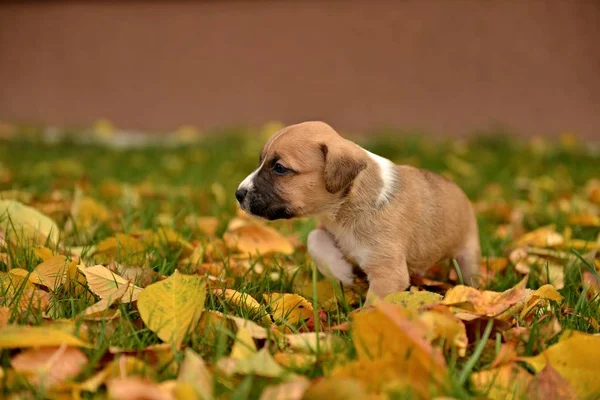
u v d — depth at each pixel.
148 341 1.25
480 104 3.39
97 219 1.64
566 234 1.61
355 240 1.41
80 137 3.27
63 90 3.86
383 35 3.46
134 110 3.80
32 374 1.17
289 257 1.55
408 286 1.42
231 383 1.18
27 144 3.01
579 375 1.21
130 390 1.13
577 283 1.46
